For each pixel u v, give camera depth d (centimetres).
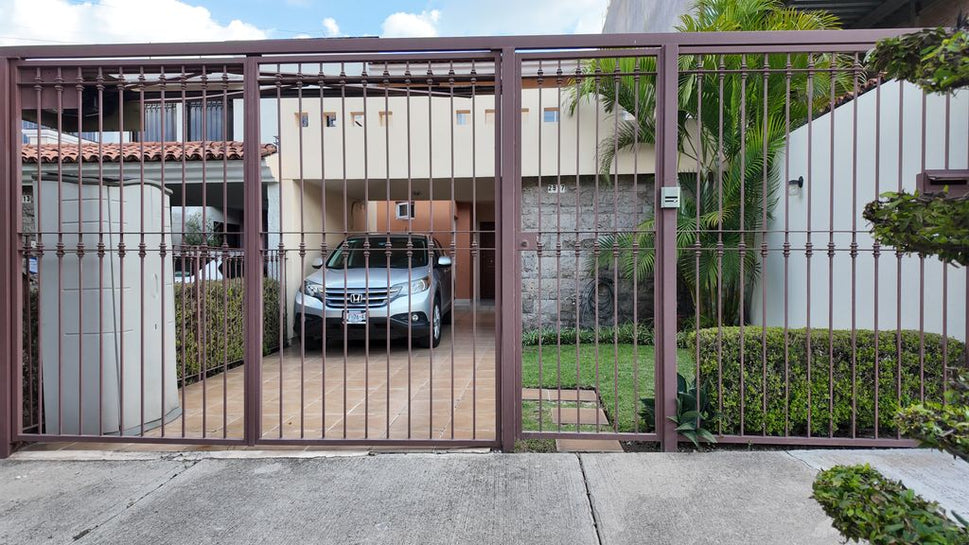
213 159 683
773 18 624
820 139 519
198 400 471
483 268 1327
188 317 521
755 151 602
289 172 770
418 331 654
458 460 310
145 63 331
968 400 144
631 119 732
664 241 320
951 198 149
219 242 1093
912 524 136
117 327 362
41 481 287
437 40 323
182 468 304
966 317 315
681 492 264
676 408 319
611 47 322
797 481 275
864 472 160
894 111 416
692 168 699
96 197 360
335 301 637
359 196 957
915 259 390
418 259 756
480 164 766
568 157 754
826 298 508
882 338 331
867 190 448
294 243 773
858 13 757
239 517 245
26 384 368
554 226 789
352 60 326
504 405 324
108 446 346
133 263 374
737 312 682
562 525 235
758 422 333
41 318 335
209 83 343
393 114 775
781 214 597
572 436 321
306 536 228
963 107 356
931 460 296
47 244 362
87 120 443
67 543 224
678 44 317
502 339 324
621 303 792
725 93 639
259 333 334
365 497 264
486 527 234
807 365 326
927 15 702
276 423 400
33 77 335
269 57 331
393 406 449
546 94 757
